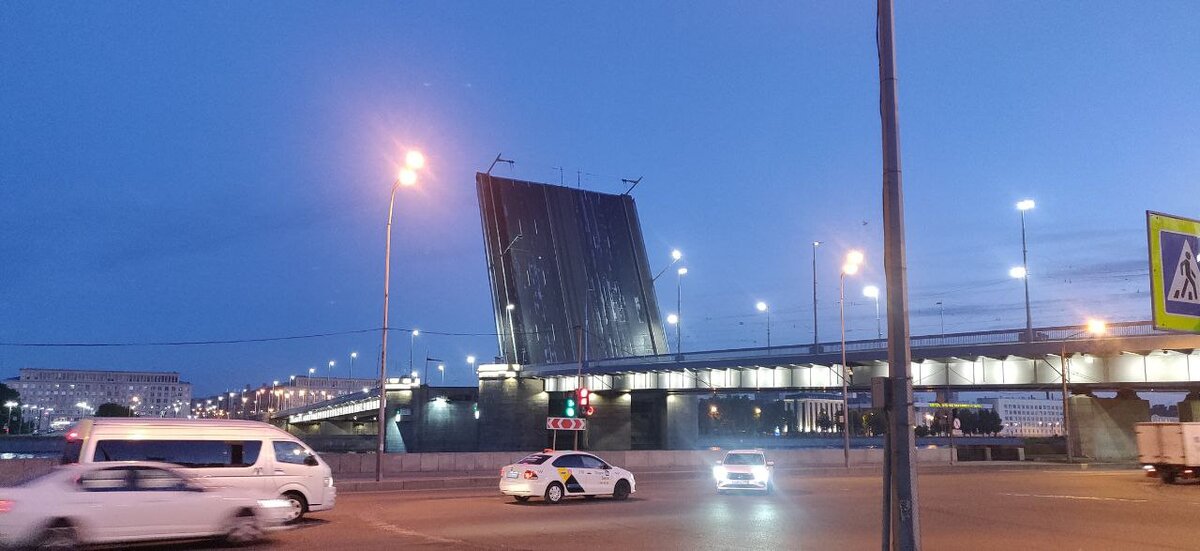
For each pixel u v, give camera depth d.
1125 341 53.16
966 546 16.53
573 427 41.09
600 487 27.25
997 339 60.28
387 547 15.75
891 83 10.17
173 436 18.34
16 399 188.00
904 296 9.66
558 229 104.06
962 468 57.53
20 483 14.55
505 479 26.25
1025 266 59.69
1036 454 81.81
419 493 30.64
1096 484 38.34
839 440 130.25
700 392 85.69
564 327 102.81
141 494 14.98
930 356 63.38
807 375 71.88
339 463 39.53
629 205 112.00
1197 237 15.37
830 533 18.30
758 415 196.62
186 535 15.26
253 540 16.02
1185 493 32.09
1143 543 17.08
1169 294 14.87
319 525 19.45
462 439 116.00
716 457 53.56
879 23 10.40
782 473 47.81
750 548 15.89
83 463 15.26
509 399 98.12
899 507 9.17
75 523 14.32
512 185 101.44
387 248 36.59
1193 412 61.19
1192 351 51.50
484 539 17.03
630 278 110.75
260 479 19.20
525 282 100.00
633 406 108.06
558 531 18.50
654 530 18.77
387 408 119.56
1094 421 66.94
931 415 173.62
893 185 9.95
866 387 66.81
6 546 13.82
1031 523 20.89
